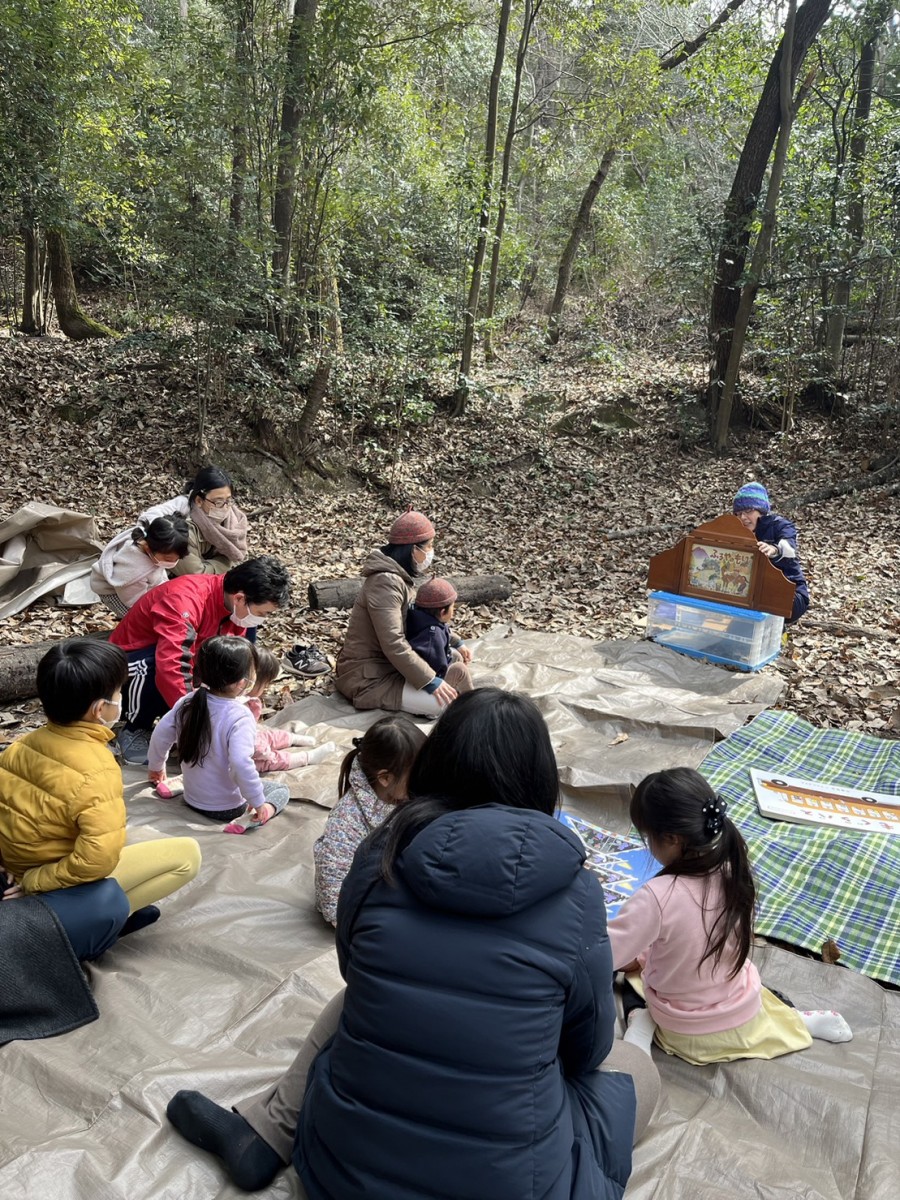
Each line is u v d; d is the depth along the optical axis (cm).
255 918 285
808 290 1180
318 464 1030
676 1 1454
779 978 271
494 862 151
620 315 1853
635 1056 205
